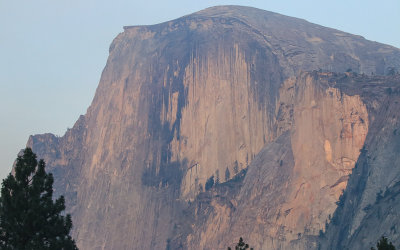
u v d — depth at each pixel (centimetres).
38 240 7625
